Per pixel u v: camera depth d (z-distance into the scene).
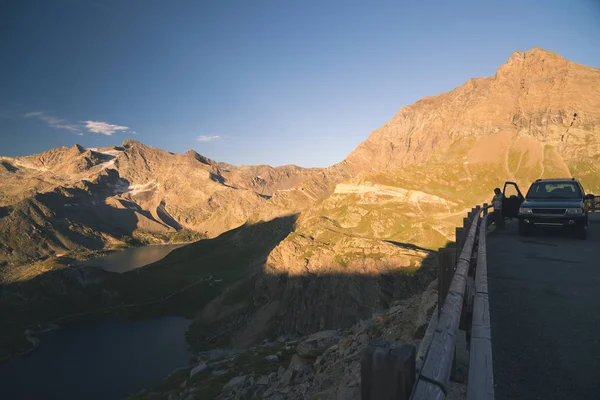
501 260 12.06
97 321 191.50
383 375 1.83
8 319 187.38
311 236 195.00
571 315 7.01
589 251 12.77
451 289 4.12
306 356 18.78
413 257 131.50
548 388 4.64
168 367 128.62
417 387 1.95
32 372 131.25
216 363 50.97
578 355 5.41
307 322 127.94
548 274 10.00
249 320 151.25
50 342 163.75
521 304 7.83
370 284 125.44
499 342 6.11
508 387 4.73
